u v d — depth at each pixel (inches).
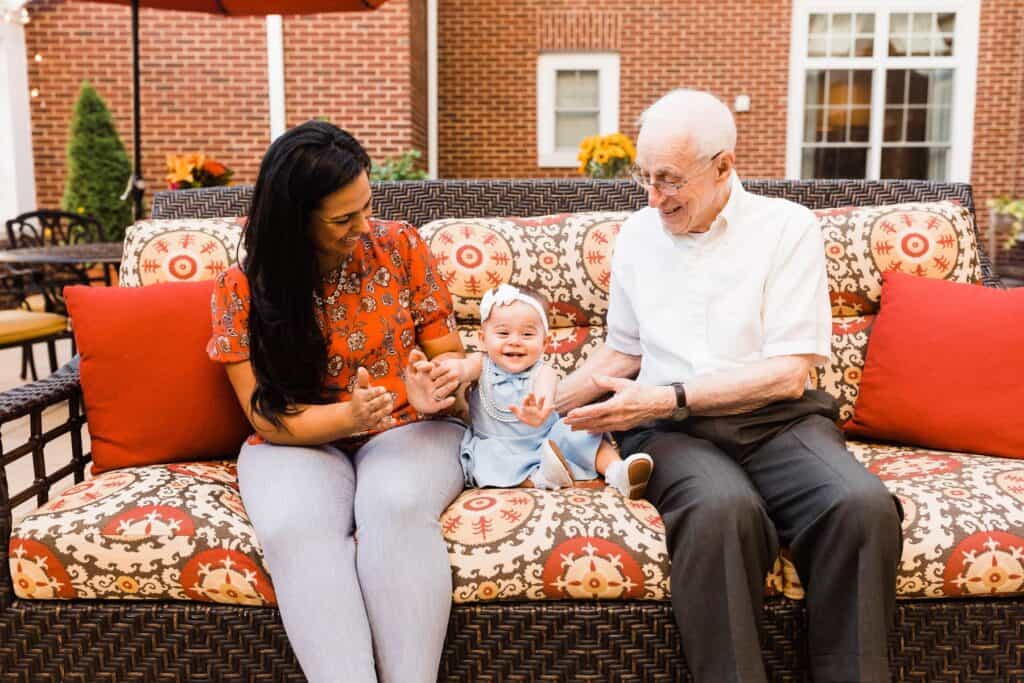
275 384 54.7
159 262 70.9
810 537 48.6
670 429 59.7
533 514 51.2
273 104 269.9
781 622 50.5
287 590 47.2
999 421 60.7
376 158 270.8
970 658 50.2
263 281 54.1
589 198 80.5
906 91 332.5
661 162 54.9
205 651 50.1
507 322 62.1
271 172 52.0
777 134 321.4
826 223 74.0
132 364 60.8
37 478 58.2
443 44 319.9
